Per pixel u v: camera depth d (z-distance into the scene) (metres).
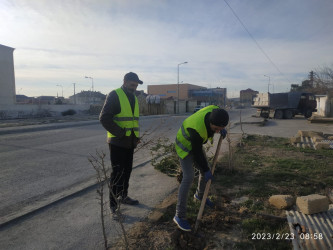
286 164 5.12
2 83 27.03
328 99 22.56
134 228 2.79
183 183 2.71
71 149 7.70
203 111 2.67
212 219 2.91
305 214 2.89
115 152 3.11
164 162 5.07
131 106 3.16
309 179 4.17
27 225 2.96
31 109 25.61
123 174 3.21
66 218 3.12
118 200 2.52
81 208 3.41
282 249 2.37
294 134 10.71
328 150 6.67
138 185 4.21
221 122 2.39
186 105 43.12
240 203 3.32
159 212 3.12
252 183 4.04
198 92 64.75
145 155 6.68
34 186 4.36
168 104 36.66
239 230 2.71
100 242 2.57
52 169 5.43
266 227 2.72
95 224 2.95
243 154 6.17
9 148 7.90
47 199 3.77
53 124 15.61
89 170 5.34
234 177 4.34
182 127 2.79
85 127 14.65
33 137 10.45
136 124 3.24
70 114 29.80
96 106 33.19
